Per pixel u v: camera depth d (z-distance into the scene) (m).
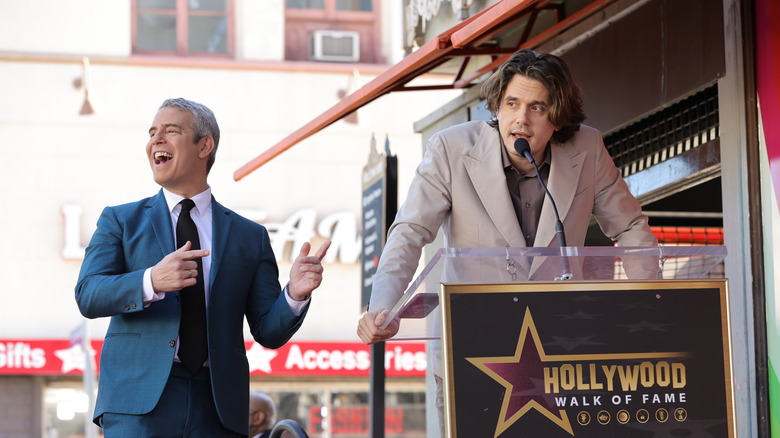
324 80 24.28
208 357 5.11
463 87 9.52
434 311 4.42
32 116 23.27
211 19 24.53
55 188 23.20
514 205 5.36
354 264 23.75
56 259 23.03
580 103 5.27
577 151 5.39
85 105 23.31
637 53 7.77
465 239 5.29
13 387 22.80
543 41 8.89
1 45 23.33
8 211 23.02
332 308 23.62
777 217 6.34
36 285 22.94
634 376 4.12
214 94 23.92
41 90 23.34
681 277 4.43
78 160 23.33
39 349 22.59
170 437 4.96
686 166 7.47
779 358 6.27
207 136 5.39
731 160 6.75
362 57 24.88
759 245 6.51
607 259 4.23
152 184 23.50
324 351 23.39
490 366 4.02
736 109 6.70
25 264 22.95
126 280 4.88
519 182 5.38
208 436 5.05
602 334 4.11
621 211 5.54
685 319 4.19
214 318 5.18
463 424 3.97
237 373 5.21
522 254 4.10
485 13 5.89
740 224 6.63
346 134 24.05
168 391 5.03
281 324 5.21
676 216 9.75
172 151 5.30
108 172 23.39
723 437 4.16
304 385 23.70
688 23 7.20
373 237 9.73
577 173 5.36
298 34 24.86
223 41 24.52
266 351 23.20
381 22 25.03
